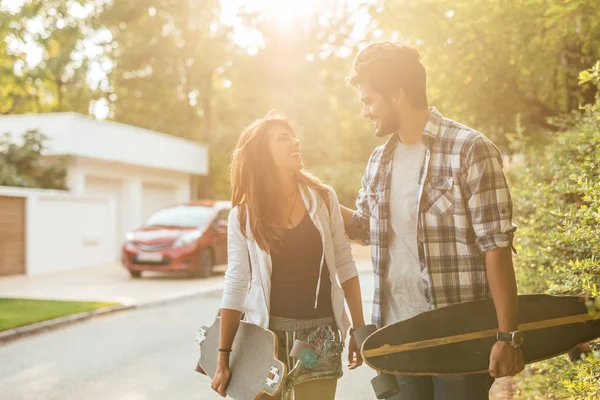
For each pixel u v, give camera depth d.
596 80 3.79
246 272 2.92
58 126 21.27
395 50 2.59
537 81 7.82
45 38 32.72
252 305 2.88
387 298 2.80
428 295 2.63
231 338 2.90
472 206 2.48
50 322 9.39
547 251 4.69
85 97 38.09
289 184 2.94
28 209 17.52
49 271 18.27
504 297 2.41
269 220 2.86
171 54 36.66
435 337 2.51
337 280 3.08
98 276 16.77
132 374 6.56
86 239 20.08
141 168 25.92
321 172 33.78
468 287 2.56
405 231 2.72
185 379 6.33
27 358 7.37
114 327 9.43
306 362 2.80
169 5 35.69
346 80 2.74
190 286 14.29
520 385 5.25
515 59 7.05
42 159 20.89
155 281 15.48
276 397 2.81
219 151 34.06
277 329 2.87
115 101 39.44
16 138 21.81
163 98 39.19
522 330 2.57
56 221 18.67
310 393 2.88
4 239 16.83
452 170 2.54
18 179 19.09
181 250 15.41
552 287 3.80
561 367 4.40
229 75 34.09
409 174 2.71
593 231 3.54
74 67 35.97
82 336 8.73
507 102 7.77
